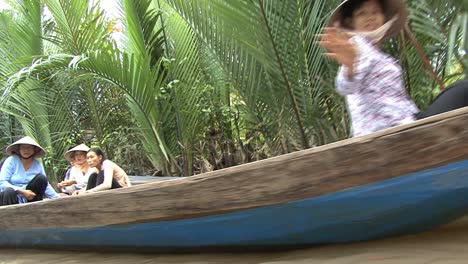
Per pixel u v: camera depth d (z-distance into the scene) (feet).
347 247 7.37
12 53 24.53
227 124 22.95
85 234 9.38
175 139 22.54
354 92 7.63
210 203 7.23
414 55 13.47
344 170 6.12
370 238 7.17
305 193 6.44
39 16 24.34
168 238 8.32
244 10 13.97
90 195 8.77
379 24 8.05
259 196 6.79
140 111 21.12
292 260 7.34
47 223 9.80
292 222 6.95
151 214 7.89
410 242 7.02
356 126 7.60
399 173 5.82
